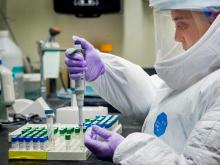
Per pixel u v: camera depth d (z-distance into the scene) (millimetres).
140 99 1729
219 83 1107
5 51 2768
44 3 3148
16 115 2023
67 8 3057
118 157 1176
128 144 1176
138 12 2930
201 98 1148
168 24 1315
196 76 1246
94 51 1659
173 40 1297
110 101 1801
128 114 1809
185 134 1208
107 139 1280
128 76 1722
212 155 1006
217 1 1185
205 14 1208
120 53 3068
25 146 1334
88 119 1629
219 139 1011
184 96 1245
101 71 1682
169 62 1261
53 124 1508
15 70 2793
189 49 1207
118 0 3010
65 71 2955
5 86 1968
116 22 3068
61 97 2748
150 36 2941
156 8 1270
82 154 1298
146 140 1170
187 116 1200
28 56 3174
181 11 1240
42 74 2588
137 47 2965
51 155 1307
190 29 1244
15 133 1427
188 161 1034
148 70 2457
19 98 2625
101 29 3100
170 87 1354
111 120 1600
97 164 1256
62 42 3148
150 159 1117
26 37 3191
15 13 3170
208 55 1176
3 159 1318
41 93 2588
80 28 3123
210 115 1050
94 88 1785
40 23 3170
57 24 3148
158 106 1407
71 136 1396
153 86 1773
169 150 1148
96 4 3020
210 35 1164
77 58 1435
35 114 2059
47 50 2629
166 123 1287
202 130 1034
